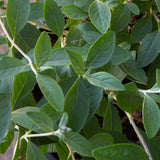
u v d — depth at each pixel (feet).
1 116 1.35
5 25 1.71
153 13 1.91
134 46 2.04
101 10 1.59
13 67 1.33
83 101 1.43
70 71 1.69
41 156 1.39
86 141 1.34
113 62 1.63
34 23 2.04
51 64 1.39
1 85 1.41
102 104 1.91
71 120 1.42
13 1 1.43
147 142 1.64
